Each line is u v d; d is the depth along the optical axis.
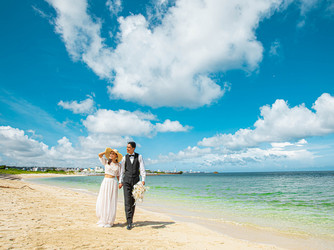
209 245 4.22
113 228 5.14
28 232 4.05
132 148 5.48
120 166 5.54
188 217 7.61
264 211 9.24
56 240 3.69
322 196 15.57
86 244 3.62
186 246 4.02
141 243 3.99
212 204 11.41
